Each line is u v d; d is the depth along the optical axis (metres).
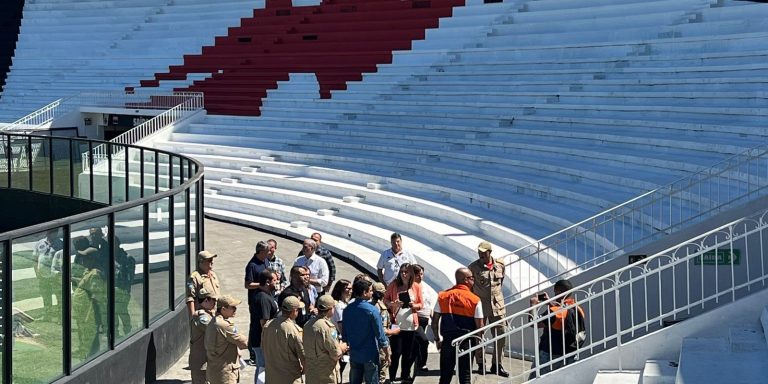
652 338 10.21
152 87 38.84
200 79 38.06
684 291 12.06
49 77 44.16
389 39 34.00
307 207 24.92
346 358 12.73
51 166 23.00
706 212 12.38
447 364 11.17
